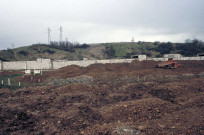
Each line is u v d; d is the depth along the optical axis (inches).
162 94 480.7
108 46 3284.9
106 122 317.7
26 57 2448.3
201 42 3107.8
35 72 1120.8
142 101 384.2
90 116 334.3
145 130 258.7
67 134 271.9
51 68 1556.3
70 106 394.0
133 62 1453.0
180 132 243.9
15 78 892.0
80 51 3100.4
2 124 303.1
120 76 853.8
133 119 319.0
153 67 1189.7
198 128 251.6
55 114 348.5
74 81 766.5
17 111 354.6
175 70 991.0
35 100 445.4
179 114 323.6
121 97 478.6
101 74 905.5
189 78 771.4
